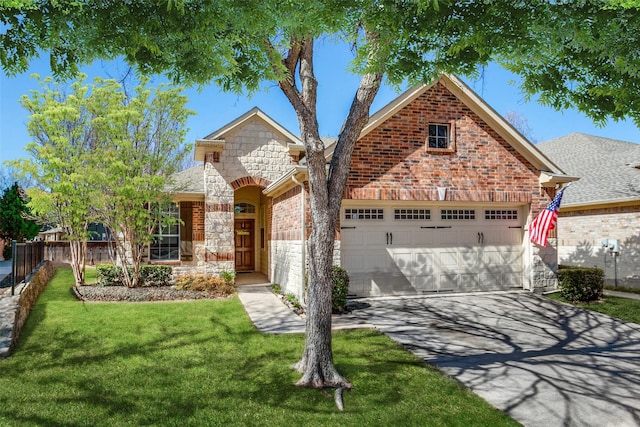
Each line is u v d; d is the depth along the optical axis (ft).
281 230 47.73
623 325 32.19
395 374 21.25
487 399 18.79
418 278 40.73
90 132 44.45
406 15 14.40
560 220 57.47
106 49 14.23
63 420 16.34
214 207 52.06
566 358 24.52
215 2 12.96
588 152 64.64
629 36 13.69
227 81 17.69
